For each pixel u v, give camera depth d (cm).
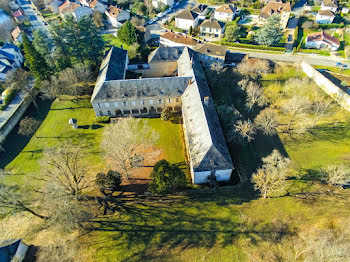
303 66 8800
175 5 15025
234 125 6100
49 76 8038
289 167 5684
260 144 6331
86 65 9462
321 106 6775
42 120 7494
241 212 4819
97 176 5144
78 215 4341
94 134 6888
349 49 9731
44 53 8419
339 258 3306
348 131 6456
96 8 14088
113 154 5028
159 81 7069
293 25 12231
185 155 6175
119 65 8181
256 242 4303
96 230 4625
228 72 9062
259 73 8469
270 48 10100
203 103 6156
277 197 5053
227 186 5362
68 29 8275
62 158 4722
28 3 17062
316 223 4491
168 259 4147
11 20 13725
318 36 10188
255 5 14000
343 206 4747
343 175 5144
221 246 4284
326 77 8306
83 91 8531
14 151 6556
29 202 5128
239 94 7925
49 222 4209
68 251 4144
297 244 4197
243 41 10925
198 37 11531
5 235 4634
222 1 14875
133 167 5500
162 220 4753
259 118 6419
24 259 4172
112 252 4269
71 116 7556
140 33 10588
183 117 6744
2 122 7450
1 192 4053
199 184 5497
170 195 5244
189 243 4350
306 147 6172
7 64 9669
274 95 7612
